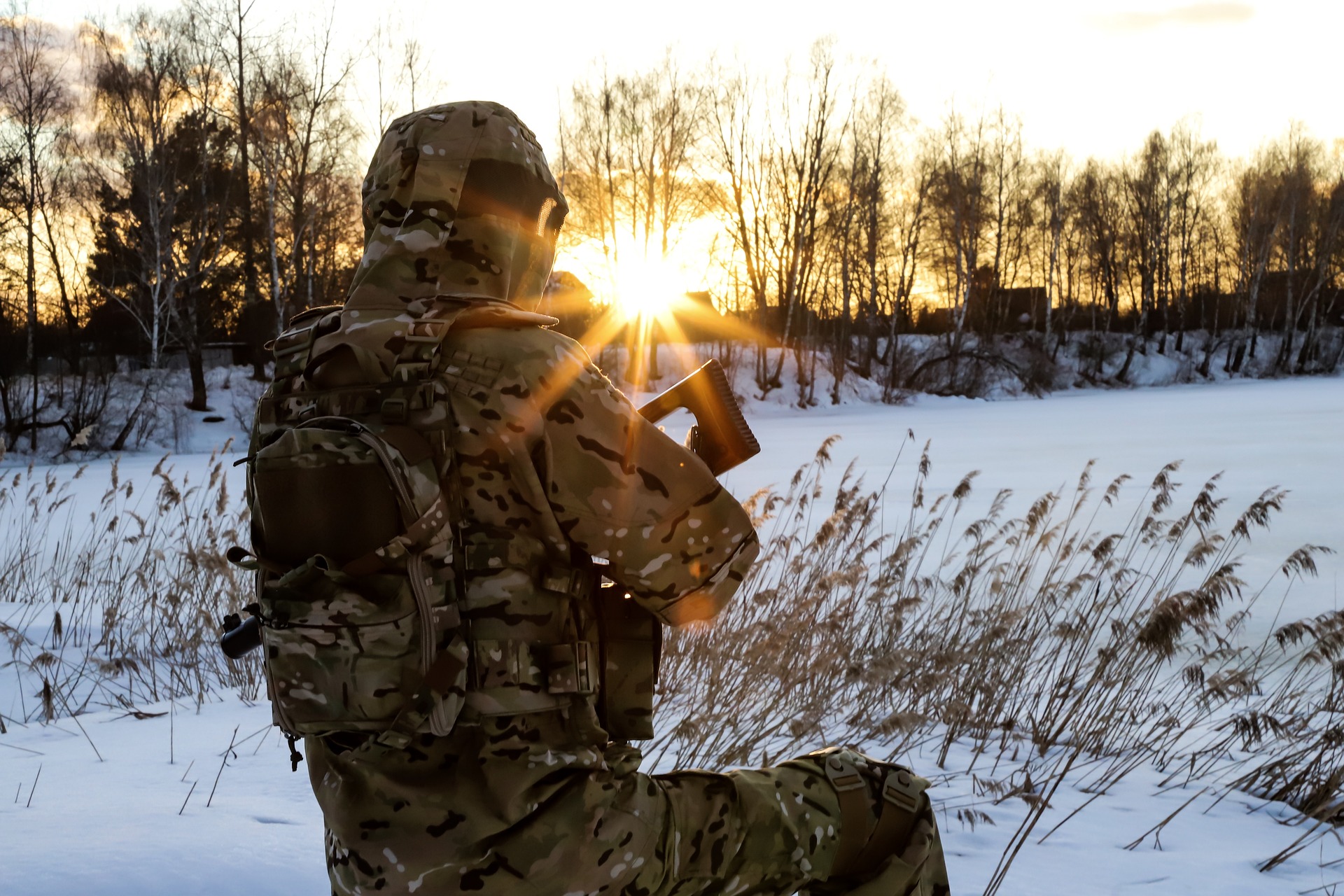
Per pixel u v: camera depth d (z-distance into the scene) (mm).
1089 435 22438
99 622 6445
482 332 1271
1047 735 4465
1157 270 59031
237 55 31750
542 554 1255
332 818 1247
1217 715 4945
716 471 1446
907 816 1478
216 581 5863
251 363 36375
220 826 2551
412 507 1175
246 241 34219
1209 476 13875
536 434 1240
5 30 31141
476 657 1190
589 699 1267
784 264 47094
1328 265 60219
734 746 3658
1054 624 5383
